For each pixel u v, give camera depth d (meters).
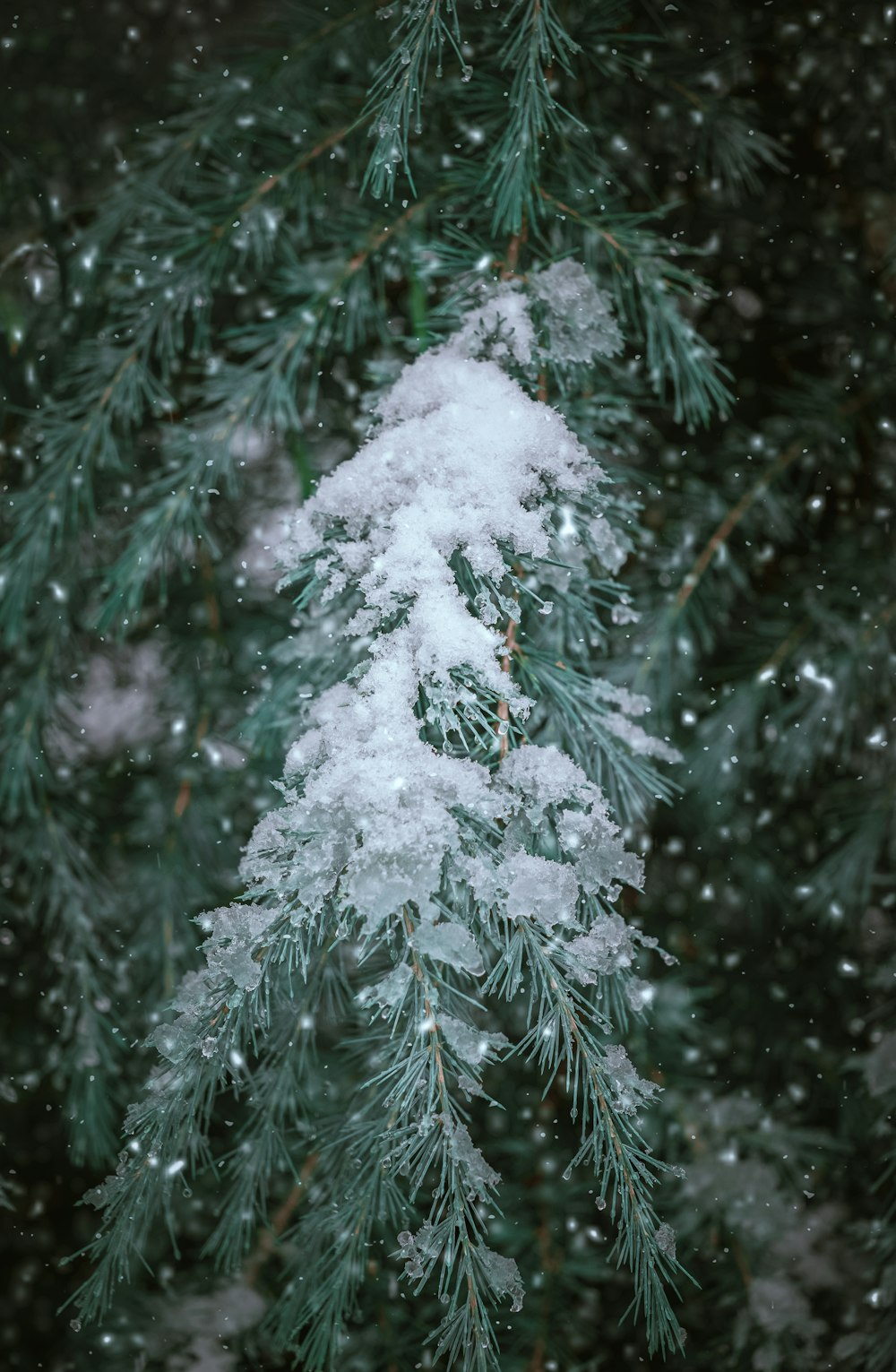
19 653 1.64
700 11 1.54
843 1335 1.55
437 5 1.08
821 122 1.63
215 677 1.72
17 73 1.85
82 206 1.58
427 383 1.09
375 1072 1.11
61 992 1.62
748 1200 1.55
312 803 0.98
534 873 0.98
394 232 1.32
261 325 1.33
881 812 1.60
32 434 1.56
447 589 1.03
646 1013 1.59
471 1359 0.95
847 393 1.71
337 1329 1.04
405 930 0.97
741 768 1.64
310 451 1.55
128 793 1.80
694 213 1.65
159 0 1.92
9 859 1.70
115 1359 1.51
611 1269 1.64
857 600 1.66
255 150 1.49
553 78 1.26
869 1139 1.64
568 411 1.16
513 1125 1.62
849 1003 1.74
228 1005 0.98
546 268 1.16
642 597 1.57
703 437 1.74
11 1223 1.83
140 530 1.30
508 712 1.02
